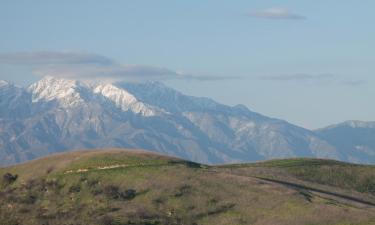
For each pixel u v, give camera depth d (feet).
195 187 586.04
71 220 531.50
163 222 519.19
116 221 516.73
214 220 530.27
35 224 527.40
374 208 565.12
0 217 562.66
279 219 513.04
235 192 571.69
